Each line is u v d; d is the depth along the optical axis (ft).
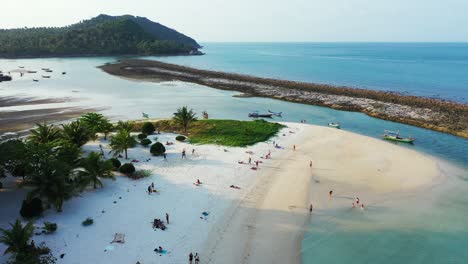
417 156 185.47
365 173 159.63
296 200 131.75
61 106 287.07
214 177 148.46
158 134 208.64
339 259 99.25
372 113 282.77
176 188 136.46
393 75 563.89
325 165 168.04
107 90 366.84
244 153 179.73
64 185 112.47
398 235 111.96
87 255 93.56
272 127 228.22
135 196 128.16
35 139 155.53
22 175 127.75
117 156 168.25
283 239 107.04
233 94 363.76
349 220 119.55
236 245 102.68
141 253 95.76
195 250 99.09
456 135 226.58
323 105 314.14
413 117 268.41
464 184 151.43
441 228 116.67
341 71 622.95
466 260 101.04
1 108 275.39
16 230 90.17
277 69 651.66
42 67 579.48
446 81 493.77
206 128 219.61
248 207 124.88
